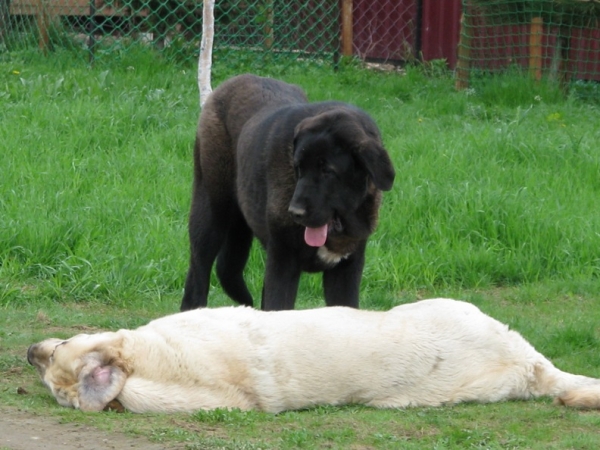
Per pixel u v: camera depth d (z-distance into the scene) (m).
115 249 12.39
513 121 17.52
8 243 12.12
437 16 23.31
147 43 21.64
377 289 12.22
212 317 7.50
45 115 16.59
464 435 6.73
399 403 7.41
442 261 12.80
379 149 8.44
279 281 9.04
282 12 22.11
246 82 10.49
